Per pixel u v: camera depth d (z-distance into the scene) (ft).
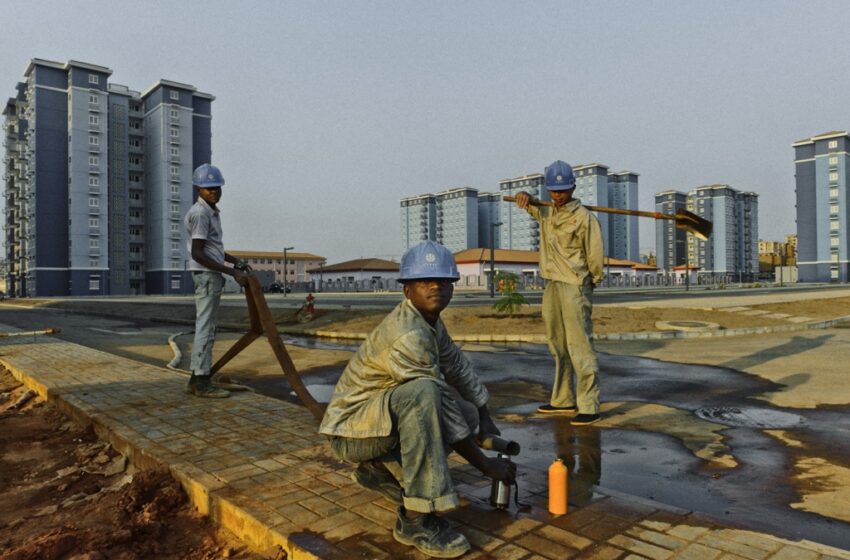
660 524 8.72
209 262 18.28
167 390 20.16
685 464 12.83
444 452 7.71
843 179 323.78
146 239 267.80
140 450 12.94
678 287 240.94
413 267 7.55
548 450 14.05
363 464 9.14
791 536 9.02
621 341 39.60
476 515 9.11
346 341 44.27
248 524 9.08
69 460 13.88
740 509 10.18
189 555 8.79
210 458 12.15
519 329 45.50
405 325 7.58
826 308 61.72
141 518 9.83
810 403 18.92
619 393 21.29
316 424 15.25
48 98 234.38
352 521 8.88
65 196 238.68
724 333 42.24
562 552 7.78
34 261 235.81
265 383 24.48
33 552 8.36
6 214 293.84
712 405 18.97
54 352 31.27
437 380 7.67
